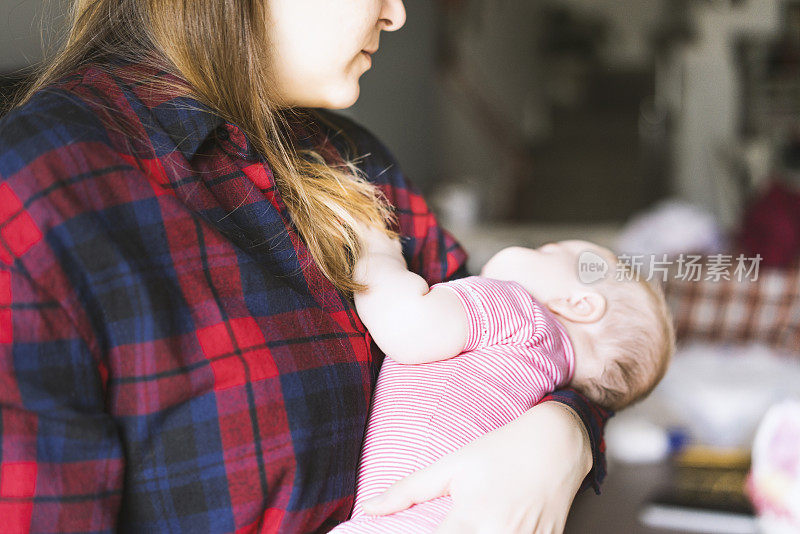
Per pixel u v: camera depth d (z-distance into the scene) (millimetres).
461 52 5891
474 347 731
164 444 592
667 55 6324
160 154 627
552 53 9289
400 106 4641
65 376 552
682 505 1201
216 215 643
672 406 1490
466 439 682
